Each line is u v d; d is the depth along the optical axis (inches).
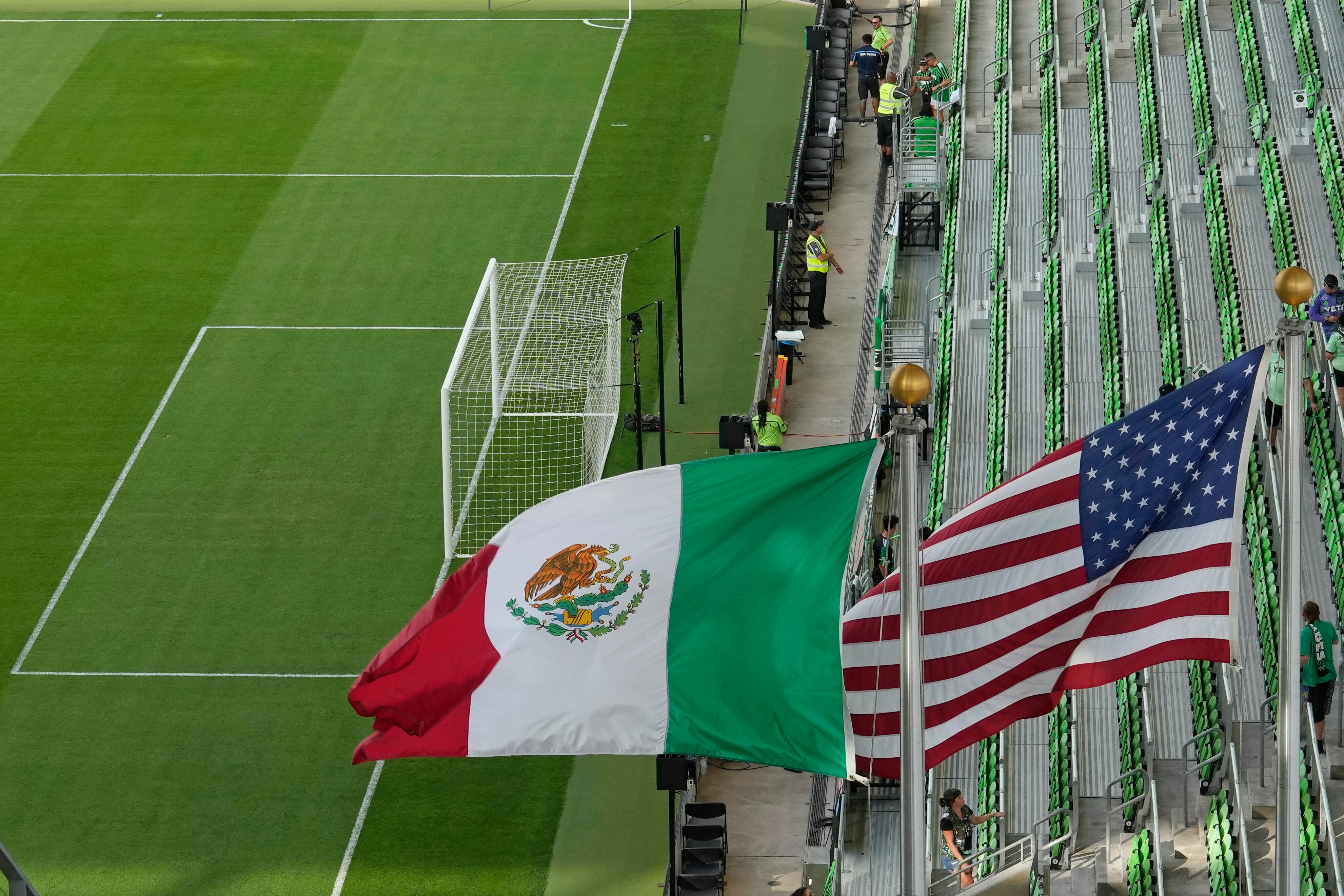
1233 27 1941.4
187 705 1302.9
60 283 1859.0
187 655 1352.1
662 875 1160.8
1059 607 740.0
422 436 1610.5
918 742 626.8
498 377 1647.4
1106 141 1808.6
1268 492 1171.9
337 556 1457.9
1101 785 1097.4
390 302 1818.4
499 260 1893.5
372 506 1518.2
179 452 1592.0
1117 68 1984.5
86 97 2258.9
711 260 1899.6
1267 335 1438.2
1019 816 1112.8
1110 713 1152.2
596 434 1609.3
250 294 1835.6
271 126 2185.0
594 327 1765.5
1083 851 1029.2
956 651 749.3
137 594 1417.3
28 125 2188.7
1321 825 925.8
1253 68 1793.8
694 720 721.6
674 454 1593.3
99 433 1620.3
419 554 1459.2
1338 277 1461.6
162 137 2160.4
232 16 2480.3
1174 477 725.3
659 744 722.8
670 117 2193.7
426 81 2295.8
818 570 724.7
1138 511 729.6
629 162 2097.7
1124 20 2094.0
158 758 1255.5
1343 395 1186.0
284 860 1168.8
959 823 1058.1
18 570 1445.6
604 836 1194.0
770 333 1690.5
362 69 2329.0
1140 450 727.7
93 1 2534.5
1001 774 1109.1
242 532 1488.7
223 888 1146.0
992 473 1403.8
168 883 1150.3
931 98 2036.2
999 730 753.6
